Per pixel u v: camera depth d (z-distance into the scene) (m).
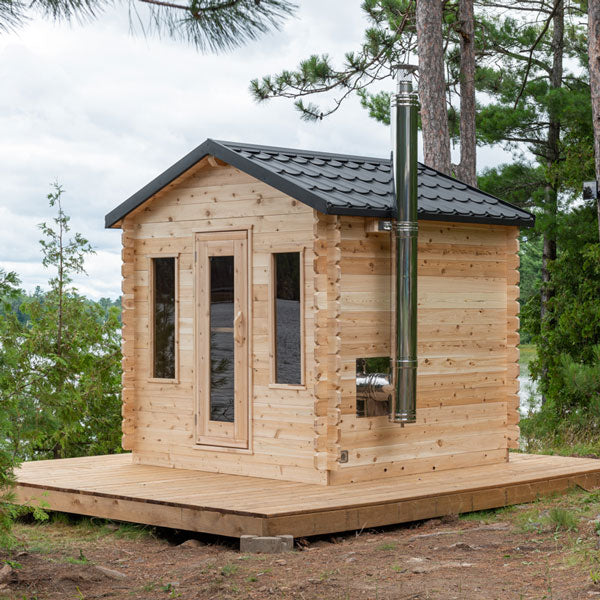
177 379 12.84
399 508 11.23
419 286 12.40
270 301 12.13
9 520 10.15
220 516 10.84
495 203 13.19
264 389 12.20
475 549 10.27
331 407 11.76
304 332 11.88
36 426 10.32
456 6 21.52
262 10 9.38
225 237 12.47
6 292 10.15
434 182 13.30
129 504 11.37
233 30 9.38
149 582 9.86
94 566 10.21
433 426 12.48
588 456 14.99
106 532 11.56
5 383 10.17
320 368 11.71
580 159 19.16
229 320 12.47
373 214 11.75
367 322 11.95
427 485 11.78
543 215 19.69
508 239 13.12
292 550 10.56
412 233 11.89
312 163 12.62
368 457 11.99
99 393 14.73
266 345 12.19
